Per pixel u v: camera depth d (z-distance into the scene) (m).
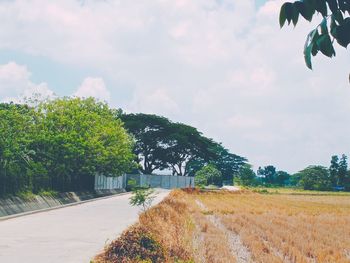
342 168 134.50
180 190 77.06
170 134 101.56
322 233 23.91
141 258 13.23
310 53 2.87
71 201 46.31
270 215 34.47
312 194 93.19
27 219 27.81
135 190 30.06
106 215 31.02
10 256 14.23
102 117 60.59
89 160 48.91
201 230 23.02
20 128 35.88
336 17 2.78
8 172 32.16
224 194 76.44
